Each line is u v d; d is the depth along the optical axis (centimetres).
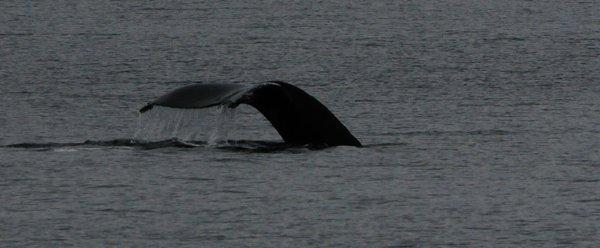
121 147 8300
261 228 6028
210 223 6134
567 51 17812
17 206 6506
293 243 5753
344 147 8281
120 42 19900
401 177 7356
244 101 7606
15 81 13950
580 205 6556
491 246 5700
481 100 12069
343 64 16562
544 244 5722
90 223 6119
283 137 8356
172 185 7038
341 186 7038
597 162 7962
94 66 15900
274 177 7275
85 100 12269
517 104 11681
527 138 9175
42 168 7531
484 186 7106
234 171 7444
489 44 19262
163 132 9838
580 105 11538
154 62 16688
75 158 7862
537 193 6881
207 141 8744
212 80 15138
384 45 19312
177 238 5834
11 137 9612
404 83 14038
